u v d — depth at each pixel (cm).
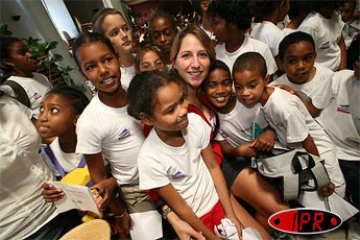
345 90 97
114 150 82
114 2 260
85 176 87
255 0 132
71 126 92
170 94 65
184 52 83
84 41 72
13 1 192
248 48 114
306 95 100
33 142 85
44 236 88
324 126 104
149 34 171
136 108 70
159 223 86
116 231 87
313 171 76
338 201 80
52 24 217
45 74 198
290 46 94
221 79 88
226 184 91
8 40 146
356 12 133
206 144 84
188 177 77
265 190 89
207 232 77
